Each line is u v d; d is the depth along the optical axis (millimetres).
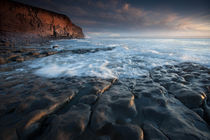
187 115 1685
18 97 2182
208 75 3355
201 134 1325
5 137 1241
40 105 1824
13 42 12477
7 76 3539
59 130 1334
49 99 1994
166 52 8570
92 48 11586
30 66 4797
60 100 1981
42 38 21781
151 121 1579
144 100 2123
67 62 5664
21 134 1309
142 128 1446
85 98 2119
